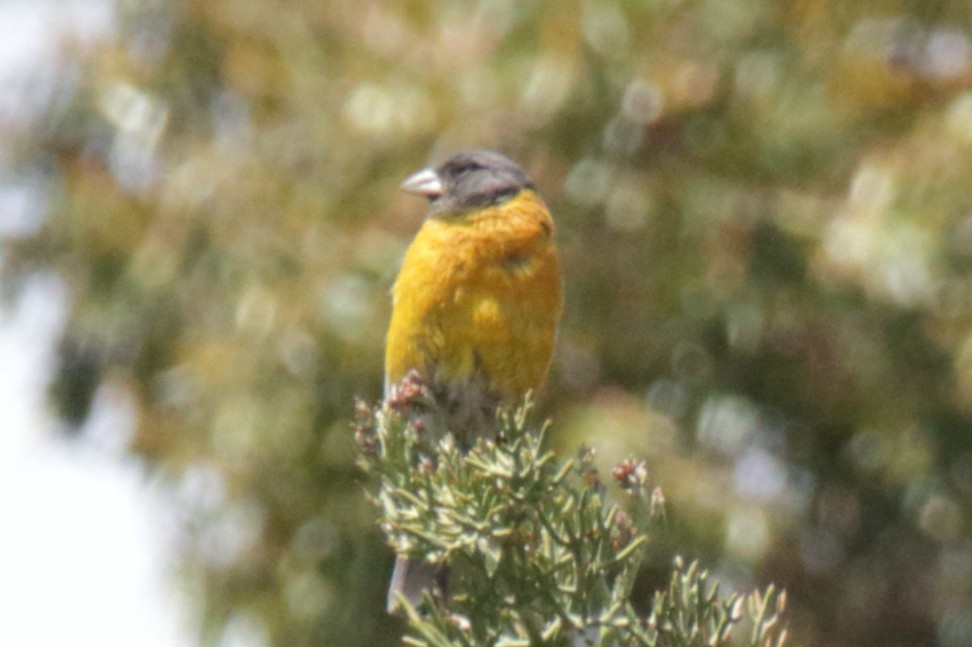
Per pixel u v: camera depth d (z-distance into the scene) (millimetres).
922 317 13539
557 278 8250
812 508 14547
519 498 5195
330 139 13883
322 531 13625
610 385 13781
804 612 14453
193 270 14008
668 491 12883
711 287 13633
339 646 13648
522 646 5133
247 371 13281
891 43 14352
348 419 13289
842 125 14070
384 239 13438
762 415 14219
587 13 13648
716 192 13703
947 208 13133
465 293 8023
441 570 5875
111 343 14273
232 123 14766
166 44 14828
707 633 5070
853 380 14070
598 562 5164
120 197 14523
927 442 13883
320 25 14344
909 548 14648
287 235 13602
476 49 13852
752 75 14000
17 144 14789
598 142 13688
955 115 13375
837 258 13094
